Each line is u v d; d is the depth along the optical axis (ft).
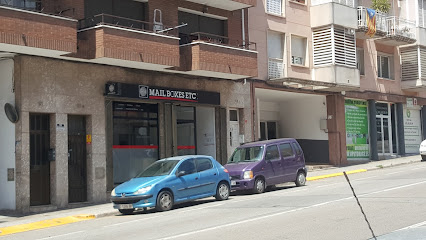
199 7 75.25
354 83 92.84
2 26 50.85
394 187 56.18
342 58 91.97
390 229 33.86
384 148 109.81
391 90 110.52
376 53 107.65
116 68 65.26
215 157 77.46
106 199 63.31
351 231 33.73
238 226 37.81
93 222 47.93
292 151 66.90
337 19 91.04
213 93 76.43
